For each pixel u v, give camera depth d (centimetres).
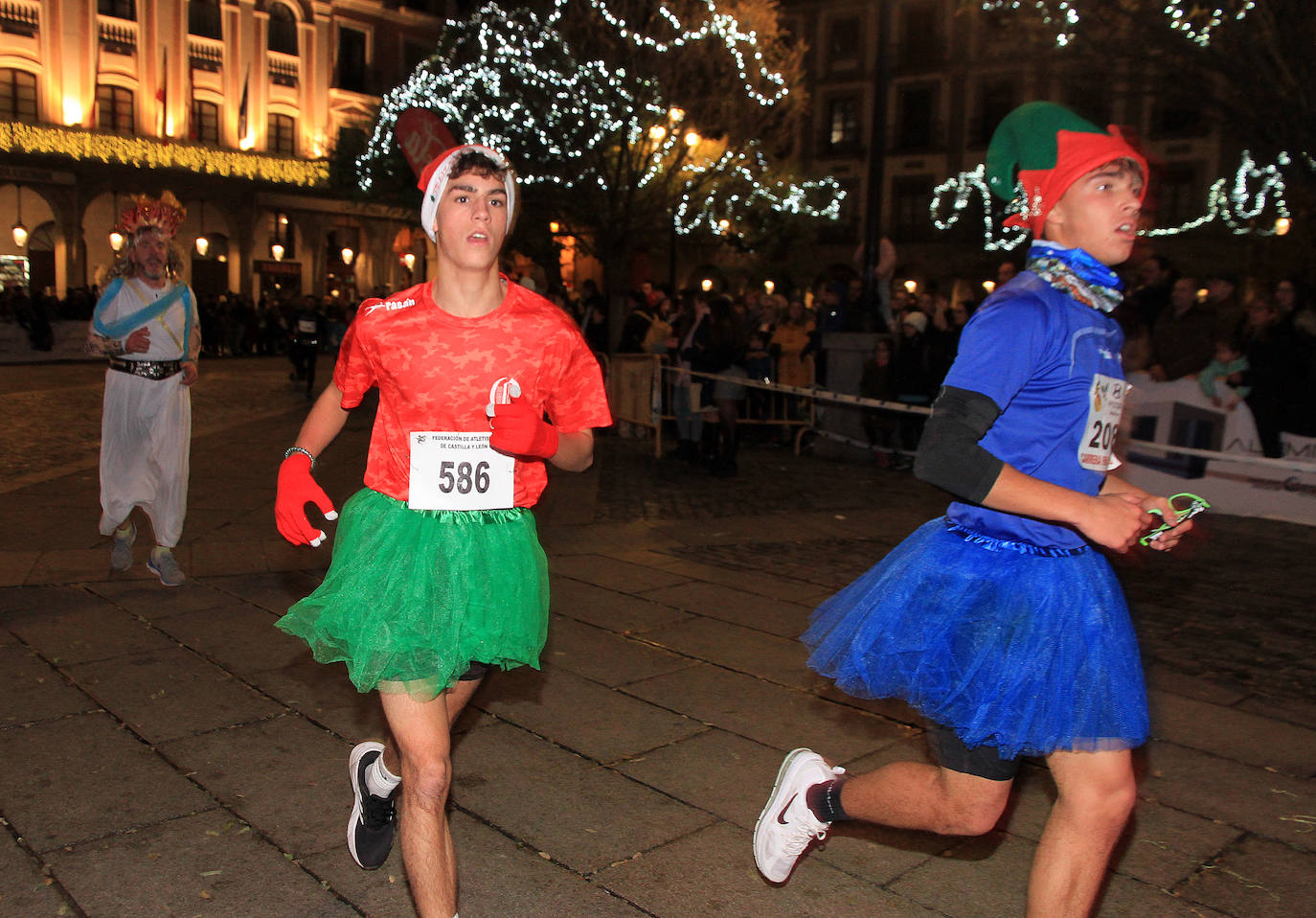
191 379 535
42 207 3183
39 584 530
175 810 307
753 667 445
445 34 2295
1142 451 882
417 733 233
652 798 325
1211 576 636
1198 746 376
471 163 241
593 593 556
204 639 454
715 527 745
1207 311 857
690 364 1056
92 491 784
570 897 270
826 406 1153
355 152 3167
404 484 246
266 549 617
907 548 233
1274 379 812
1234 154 2880
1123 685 213
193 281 3491
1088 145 218
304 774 332
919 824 237
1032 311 211
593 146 1930
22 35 3053
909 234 3744
